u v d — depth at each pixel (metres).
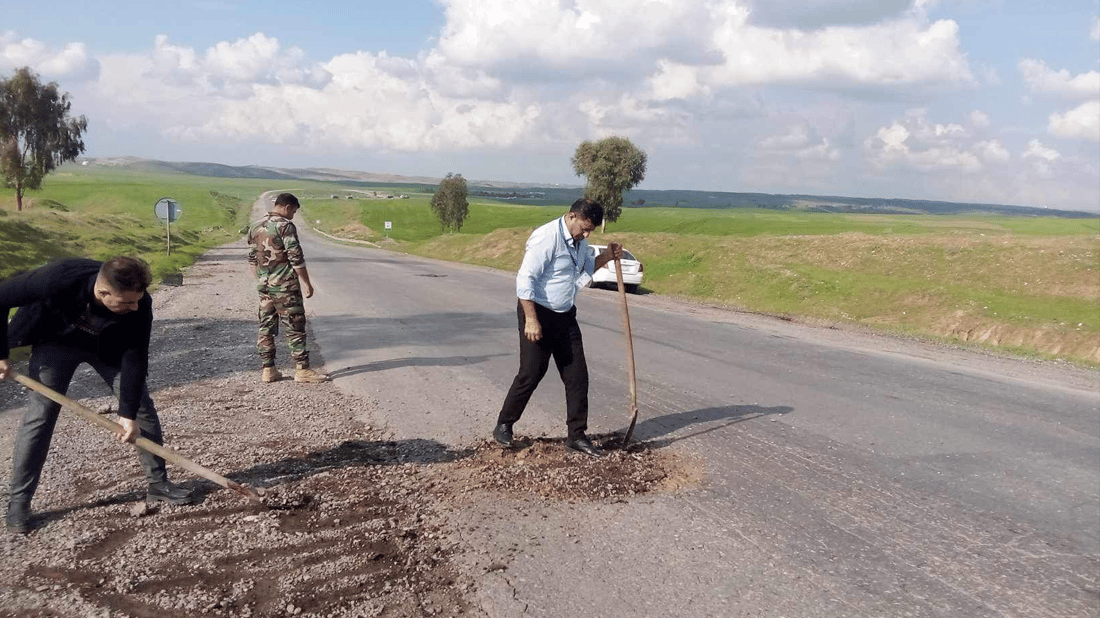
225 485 3.62
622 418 5.80
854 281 16.64
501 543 3.45
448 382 6.96
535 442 5.01
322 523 3.62
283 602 2.87
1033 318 12.16
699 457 4.85
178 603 2.84
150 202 106.88
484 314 12.45
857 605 2.98
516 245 33.47
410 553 3.32
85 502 3.79
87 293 3.36
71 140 51.41
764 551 3.46
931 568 3.34
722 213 141.38
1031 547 3.60
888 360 9.20
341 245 58.84
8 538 3.36
